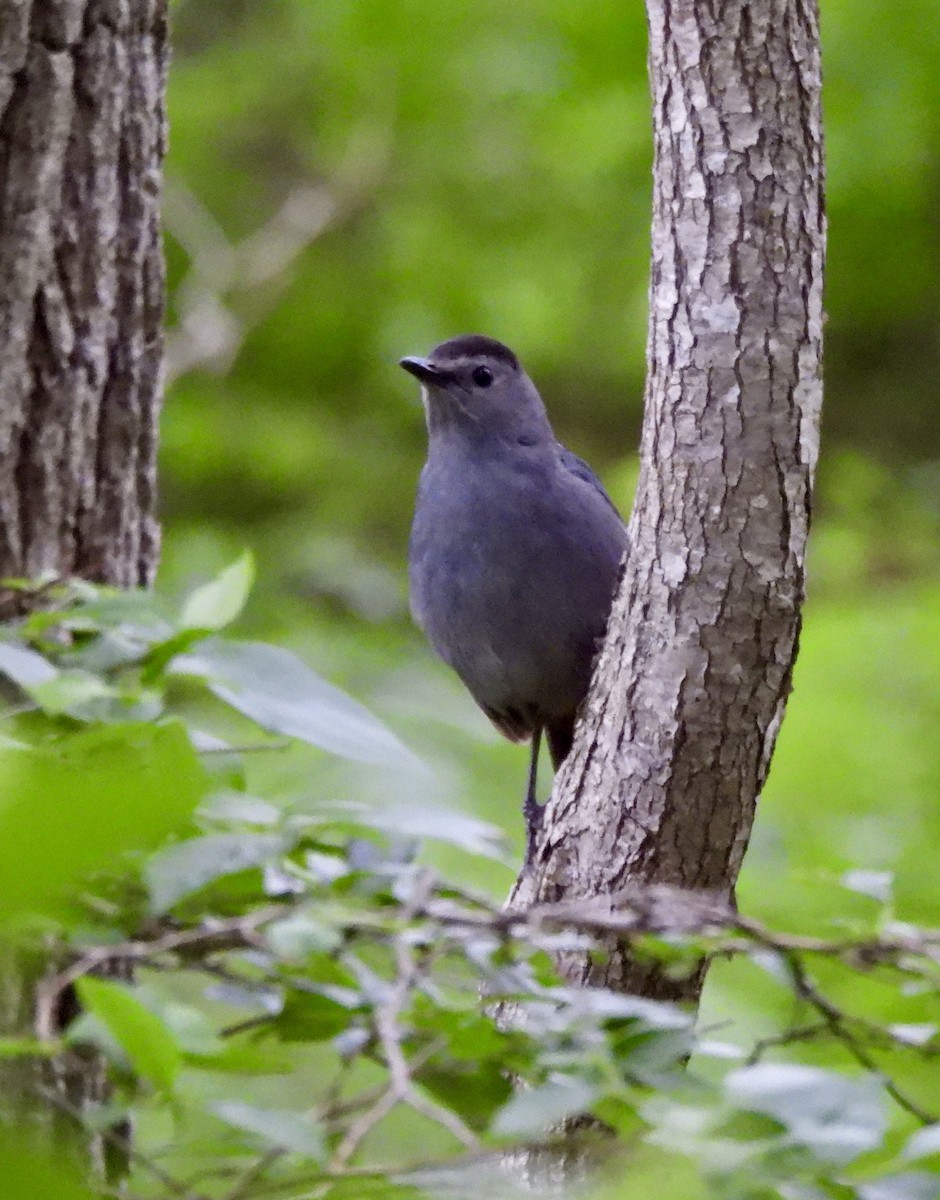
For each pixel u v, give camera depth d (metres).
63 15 6.89
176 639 4.86
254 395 22.98
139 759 4.54
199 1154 4.45
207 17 24.47
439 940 4.62
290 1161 4.57
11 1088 5.33
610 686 7.29
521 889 7.80
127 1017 3.65
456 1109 4.72
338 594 19.72
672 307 6.94
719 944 4.54
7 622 6.50
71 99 6.96
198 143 23.55
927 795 13.43
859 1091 3.84
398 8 22.02
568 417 23.05
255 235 22.78
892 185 20.70
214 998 4.86
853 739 13.74
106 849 2.41
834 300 22.41
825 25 20.36
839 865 11.96
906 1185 3.97
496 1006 5.48
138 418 7.29
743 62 6.78
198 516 21.84
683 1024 4.33
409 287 22.80
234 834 4.45
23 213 6.85
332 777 10.15
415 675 16.11
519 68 21.62
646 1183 3.98
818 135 6.92
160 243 7.39
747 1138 3.91
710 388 6.84
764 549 6.86
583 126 21.58
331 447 22.02
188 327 21.02
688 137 6.86
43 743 4.80
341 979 4.58
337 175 23.19
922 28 20.20
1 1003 4.95
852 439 22.72
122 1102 4.30
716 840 7.07
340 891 4.76
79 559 7.10
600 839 7.16
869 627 15.33
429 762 13.94
